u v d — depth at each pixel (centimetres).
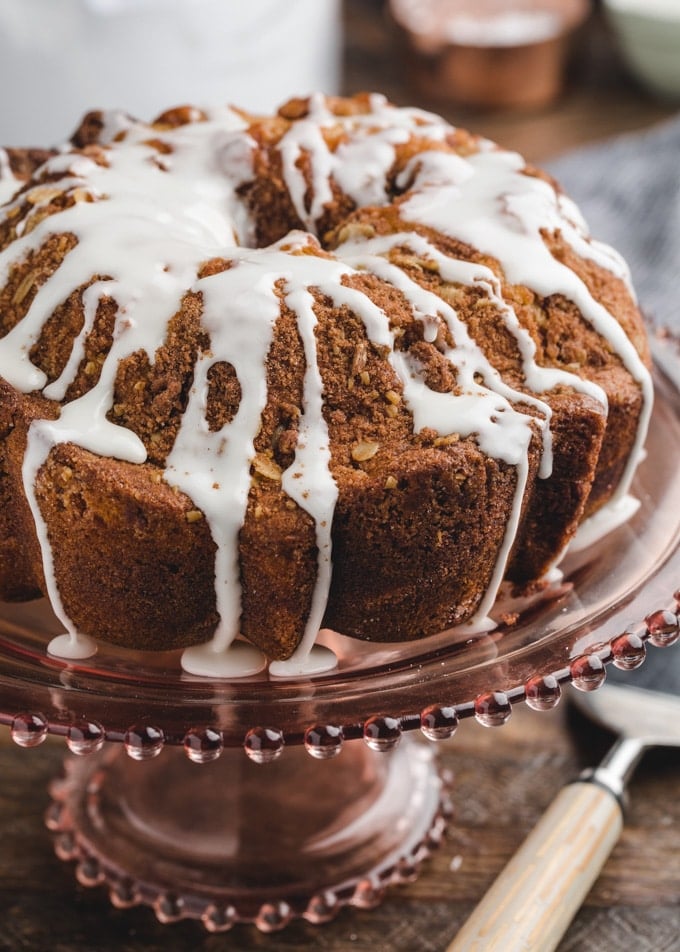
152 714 84
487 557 88
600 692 104
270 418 87
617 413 91
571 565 92
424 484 86
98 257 89
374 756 103
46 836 100
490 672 86
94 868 97
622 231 131
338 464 86
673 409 99
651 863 98
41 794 102
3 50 127
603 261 95
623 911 96
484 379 89
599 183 136
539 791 102
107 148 96
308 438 87
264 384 87
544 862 93
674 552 91
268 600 87
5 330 90
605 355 92
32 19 125
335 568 87
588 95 160
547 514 90
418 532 86
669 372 101
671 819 100
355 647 89
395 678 86
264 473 86
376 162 95
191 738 83
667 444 97
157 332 88
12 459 88
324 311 88
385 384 88
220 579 86
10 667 87
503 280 91
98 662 88
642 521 94
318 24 139
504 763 103
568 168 138
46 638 89
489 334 90
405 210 93
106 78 129
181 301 88
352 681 86
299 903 96
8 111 130
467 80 154
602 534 93
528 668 86
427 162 95
